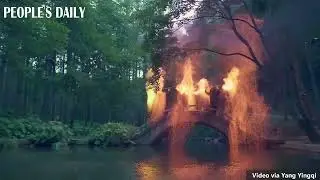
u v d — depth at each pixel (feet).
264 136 130.21
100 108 197.98
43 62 155.53
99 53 170.71
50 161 75.92
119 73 176.76
